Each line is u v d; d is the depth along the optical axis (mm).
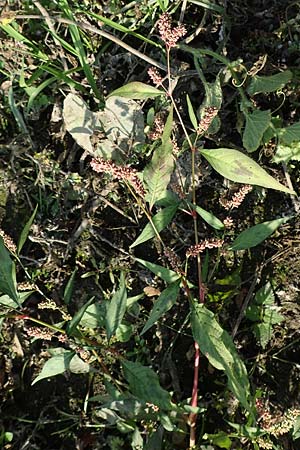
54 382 2014
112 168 1442
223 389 1925
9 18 1856
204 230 2002
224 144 1985
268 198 1997
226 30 2037
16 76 2059
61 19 1854
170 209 1580
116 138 1993
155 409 1668
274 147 1938
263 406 1687
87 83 2059
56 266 2039
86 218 2029
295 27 2004
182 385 1950
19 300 1575
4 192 2080
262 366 1942
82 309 1512
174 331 1975
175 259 1574
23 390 2018
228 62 1816
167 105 1992
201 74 1796
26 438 1980
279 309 1958
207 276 1976
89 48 2045
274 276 1972
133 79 2064
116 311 1525
